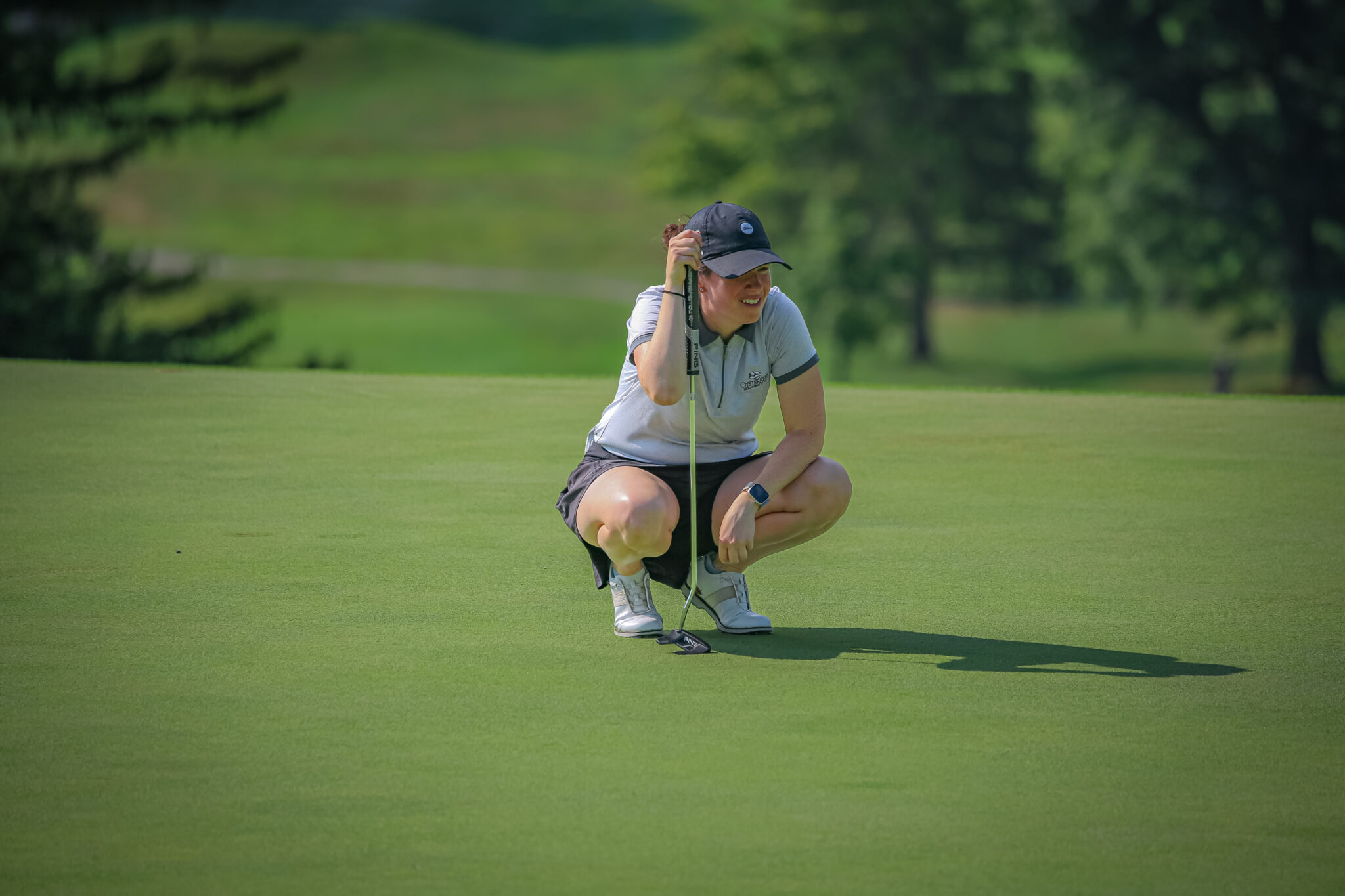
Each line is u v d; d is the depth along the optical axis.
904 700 12.38
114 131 109.38
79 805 9.80
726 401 15.16
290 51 113.75
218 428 27.45
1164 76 140.50
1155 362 192.75
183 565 17.38
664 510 14.30
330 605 15.59
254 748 10.97
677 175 191.88
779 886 8.56
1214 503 21.72
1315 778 10.52
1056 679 13.09
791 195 182.00
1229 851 9.17
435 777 10.38
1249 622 15.28
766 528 15.35
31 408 29.58
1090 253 159.12
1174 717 11.98
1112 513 21.03
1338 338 183.38
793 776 10.45
